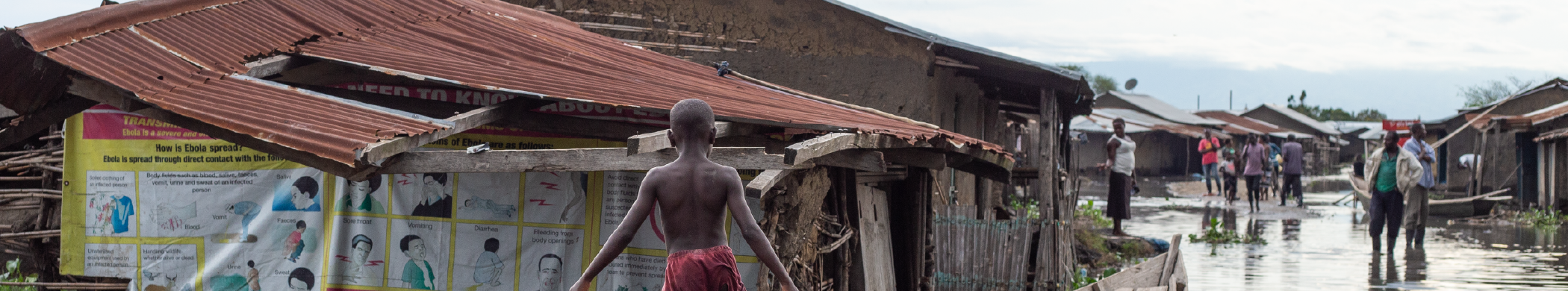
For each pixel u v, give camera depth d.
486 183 5.47
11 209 6.69
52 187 6.67
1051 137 8.70
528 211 5.46
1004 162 6.50
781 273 3.07
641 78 6.24
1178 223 15.87
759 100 6.02
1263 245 12.47
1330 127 53.19
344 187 5.55
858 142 4.60
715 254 3.11
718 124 4.71
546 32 7.51
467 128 4.64
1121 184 13.16
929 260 7.27
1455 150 26.05
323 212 5.61
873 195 6.38
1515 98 26.16
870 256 6.03
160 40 4.78
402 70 5.09
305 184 5.61
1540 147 18.33
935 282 8.08
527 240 5.46
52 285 5.98
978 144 5.86
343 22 6.40
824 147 4.12
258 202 5.67
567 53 6.71
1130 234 13.73
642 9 8.68
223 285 5.67
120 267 5.80
